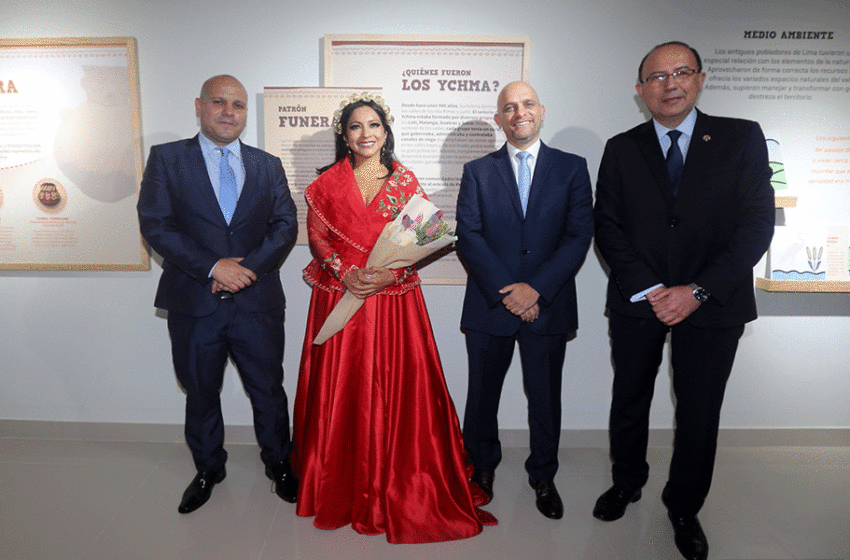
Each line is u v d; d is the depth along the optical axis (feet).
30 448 9.32
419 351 7.41
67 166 8.93
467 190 7.67
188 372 7.61
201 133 7.57
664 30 8.58
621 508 7.61
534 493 8.22
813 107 8.71
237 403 9.48
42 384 9.55
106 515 7.54
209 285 7.41
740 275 6.53
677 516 7.12
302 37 8.65
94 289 9.31
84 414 9.59
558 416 7.74
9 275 9.31
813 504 7.93
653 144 6.99
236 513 7.64
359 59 8.60
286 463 8.21
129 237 9.07
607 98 8.75
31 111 8.82
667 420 9.50
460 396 9.41
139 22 8.63
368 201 7.34
